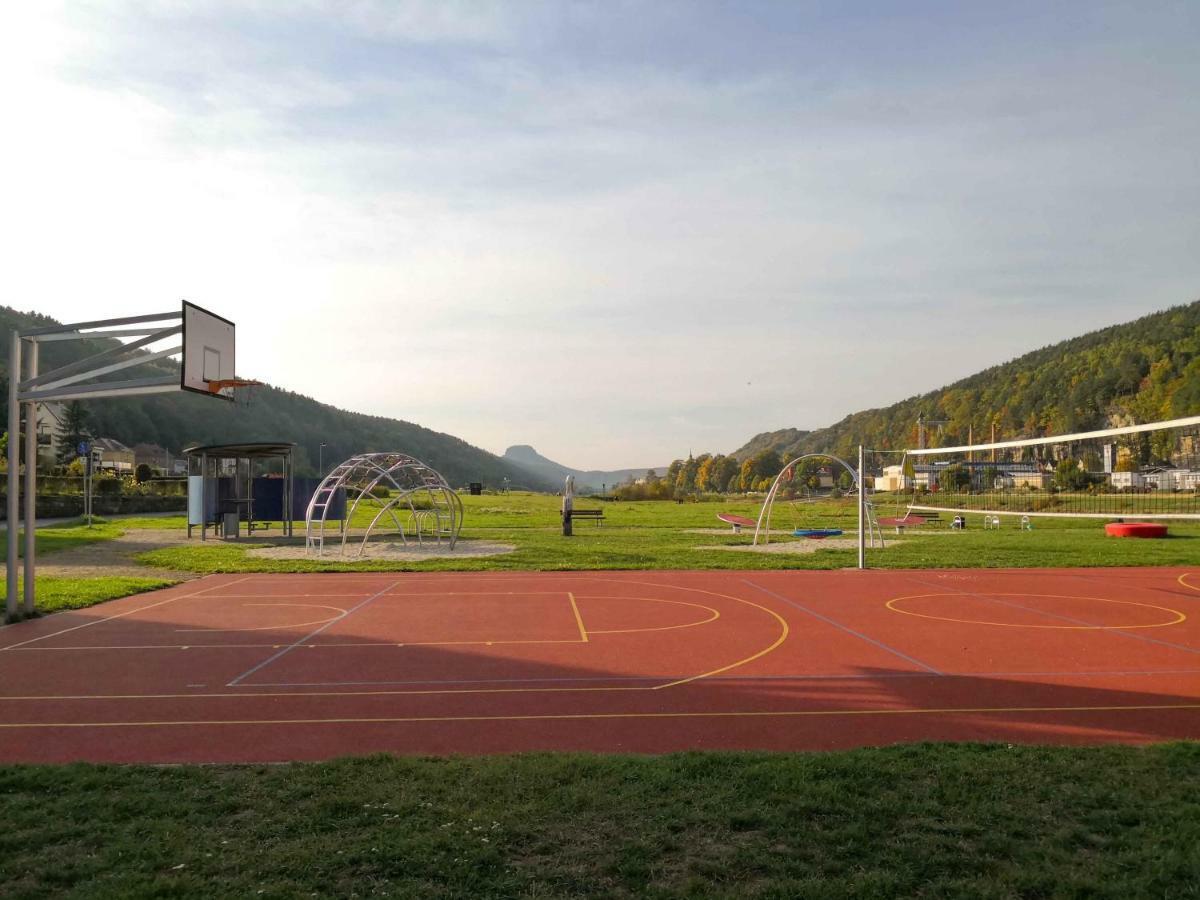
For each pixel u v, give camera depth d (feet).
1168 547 91.76
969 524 139.64
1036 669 32.99
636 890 14.05
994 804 17.60
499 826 16.51
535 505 241.14
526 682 30.83
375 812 17.31
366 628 42.96
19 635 40.98
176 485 214.28
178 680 31.24
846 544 98.22
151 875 14.64
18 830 16.57
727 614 47.47
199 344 49.75
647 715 26.32
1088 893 13.93
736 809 17.29
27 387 47.09
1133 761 20.44
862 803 17.61
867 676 31.73
